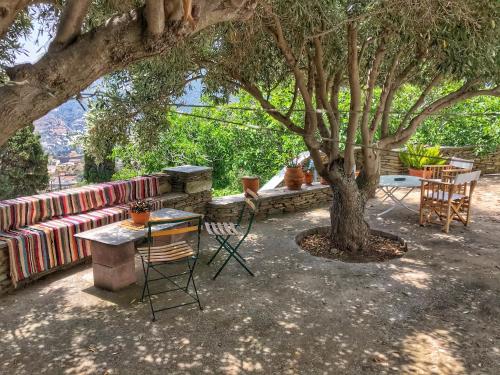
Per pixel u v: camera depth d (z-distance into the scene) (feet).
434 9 13.30
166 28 6.61
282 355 10.73
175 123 39.70
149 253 12.99
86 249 16.98
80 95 6.48
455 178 20.15
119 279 14.65
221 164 43.16
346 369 10.14
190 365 10.34
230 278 15.62
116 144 17.17
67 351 10.99
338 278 15.51
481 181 32.68
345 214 18.56
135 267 16.71
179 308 13.28
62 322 12.49
